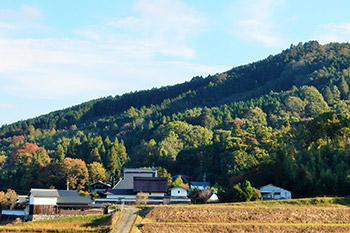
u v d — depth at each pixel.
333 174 90.12
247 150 130.00
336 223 72.25
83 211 84.62
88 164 139.12
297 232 67.50
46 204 85.50
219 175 127.69
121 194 103.12
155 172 116.56
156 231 66.06
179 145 162.25
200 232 66.56
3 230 68.94
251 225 68.38
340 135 105.00
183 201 98.75
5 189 133.50
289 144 111.81
